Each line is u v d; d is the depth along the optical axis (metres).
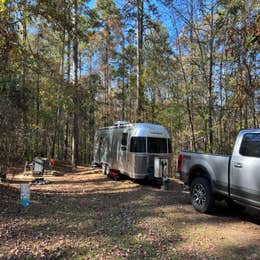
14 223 5.13
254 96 12.43
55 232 4.89
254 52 9.80
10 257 3.85
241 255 4.19
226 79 14.47
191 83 17.19
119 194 8.70
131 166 10.73
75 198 7.80
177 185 10.88
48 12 8.92
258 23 8.95
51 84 13.14
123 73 24.66
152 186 10.61
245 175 5.46
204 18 15.49
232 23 11.77
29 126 8.69
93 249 4.24
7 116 7.23
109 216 6.03
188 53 17.58
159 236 4.90
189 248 4.41
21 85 8.68
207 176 6.53
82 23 14.02
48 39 20.78
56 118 25.52
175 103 17.73
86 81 28.38
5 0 7.44
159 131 11.11
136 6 17.84
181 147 22.09
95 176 13.56
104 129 14.66
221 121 17.31
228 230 5.35
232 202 6.20
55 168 16.59
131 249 4.29
